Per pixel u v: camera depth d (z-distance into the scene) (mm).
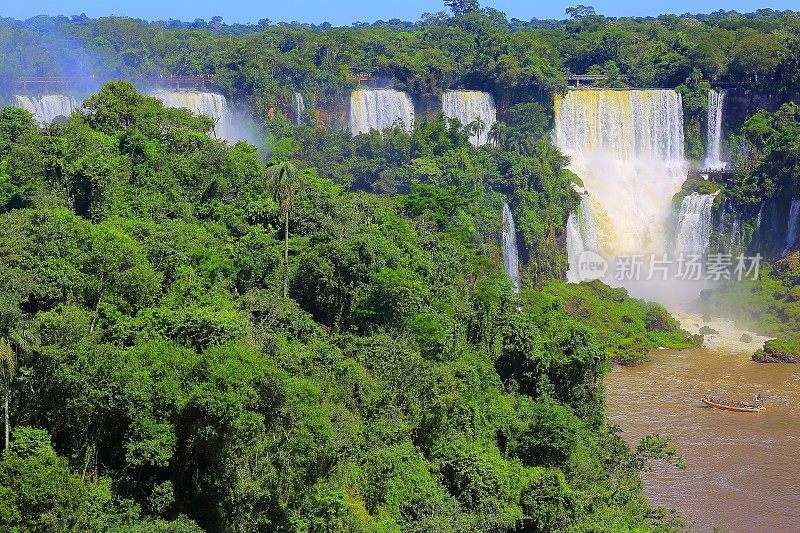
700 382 118312
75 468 54312
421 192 125562
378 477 64875
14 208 86625
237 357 56281
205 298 73500
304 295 85125
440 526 63656
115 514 52312
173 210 93688
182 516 53969
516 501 69812
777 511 83375
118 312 65688
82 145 93000
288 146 159750
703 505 84438
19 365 53875
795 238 158000
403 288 83500
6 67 168750
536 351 89938
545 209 162250
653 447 80250
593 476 74938
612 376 121312
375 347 77125
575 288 150000
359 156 165000
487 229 151250
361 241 86000
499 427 78688
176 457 56562
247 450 56531
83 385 53781
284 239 93438
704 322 147000
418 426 72188
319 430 57875
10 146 101375
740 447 96812
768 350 127812
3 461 48312
